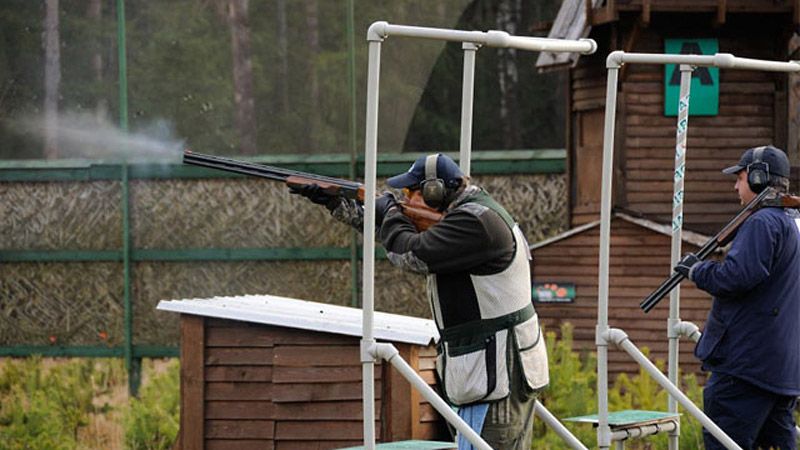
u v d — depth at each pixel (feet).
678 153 90.53
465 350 71.41
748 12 162.50
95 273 193.06
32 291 193.98
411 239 71.31
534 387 72.08
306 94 221.25
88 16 208.64
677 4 161.17
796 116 168.45
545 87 286.66
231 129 217.36
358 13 221.87
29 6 207.72
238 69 219.00
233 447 98.22
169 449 134.21
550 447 115.65
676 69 167.22
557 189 189.78
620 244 166.20
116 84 207.92
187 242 192.34
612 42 166.61
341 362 95.55
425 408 94.17
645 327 164.66
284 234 191.62
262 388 97.71
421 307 189.26
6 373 167.43
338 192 77.36
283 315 96.53
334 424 95.61
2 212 194.49
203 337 99.14
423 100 284.61
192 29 215.72
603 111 173.78
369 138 71.36
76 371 172.14
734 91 167.94
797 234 83.56
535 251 168.76
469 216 70.28
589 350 165.99
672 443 87.76
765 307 82.99
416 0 222.48
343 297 190.19
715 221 168.35
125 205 192.13
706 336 85.40
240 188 192.34
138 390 186.91
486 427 71.41
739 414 83.92
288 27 221.46
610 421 82.89
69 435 149.79
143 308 191.83
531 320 72.33
